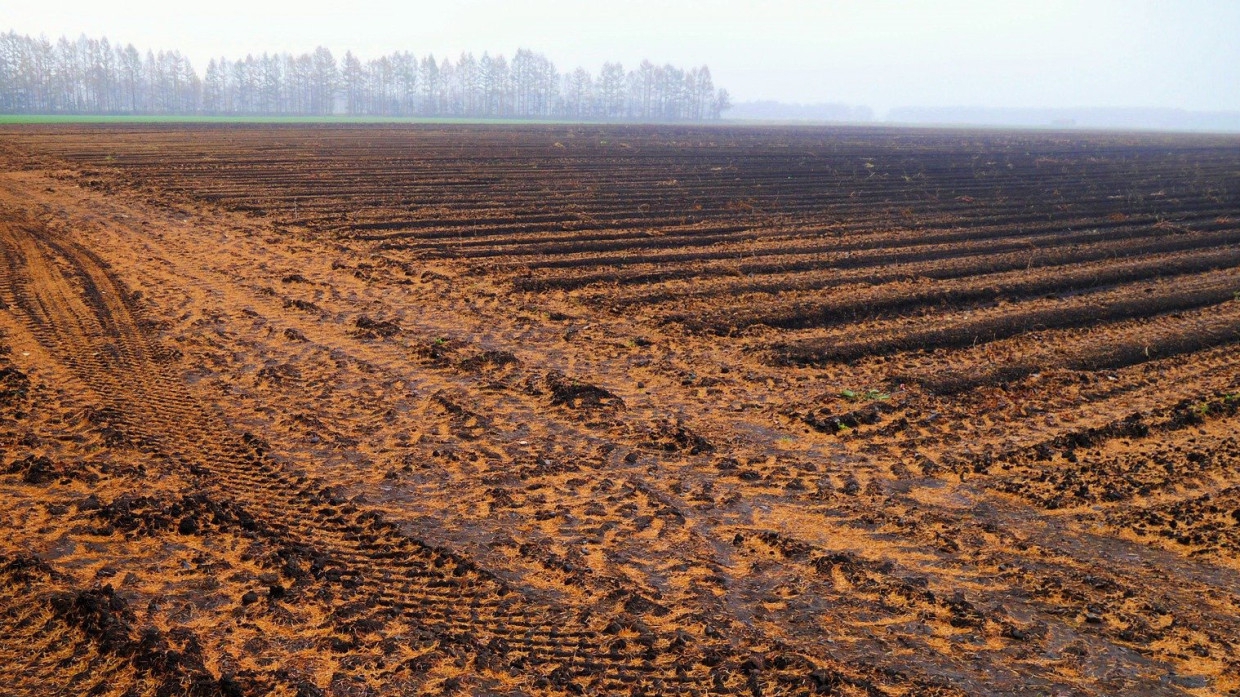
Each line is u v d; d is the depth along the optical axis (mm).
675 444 8906
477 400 10109
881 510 7535
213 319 13094
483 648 5285
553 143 56469
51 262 16594
